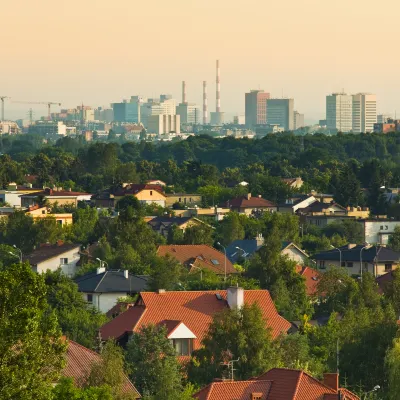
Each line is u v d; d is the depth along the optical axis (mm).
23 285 171375
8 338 166000
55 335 172625
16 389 164375
